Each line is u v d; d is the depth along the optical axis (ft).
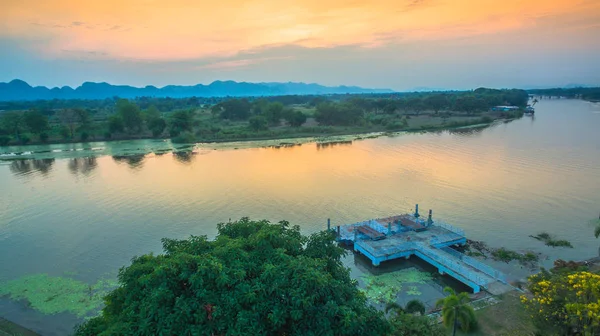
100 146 381.19
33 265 134.31
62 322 103.04
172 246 71.36
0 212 186.80
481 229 154.71
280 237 68.39
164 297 53.26
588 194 191.01
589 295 64.39
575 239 143.54
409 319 77.66
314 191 209.15
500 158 277.23
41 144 396.37
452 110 631.15
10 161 313.94
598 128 415.85
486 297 103.40
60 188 226.99
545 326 68.59
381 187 213.05
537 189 201.26
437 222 155.94
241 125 510.99
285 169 264.72
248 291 55.42
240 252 62.13
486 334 85.15
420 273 127.54
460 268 117.91
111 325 58.90
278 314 54.08
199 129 462.19
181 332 51.62
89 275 127.24
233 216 174.91
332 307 55.72
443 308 85.81
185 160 306.96
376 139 395.75
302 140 401.49
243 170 264.72
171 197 204.74
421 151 316.40
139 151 351.87
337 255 74.08
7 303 112.27
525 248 137.59
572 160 262.88
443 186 211.61
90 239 154.40
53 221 174.09
